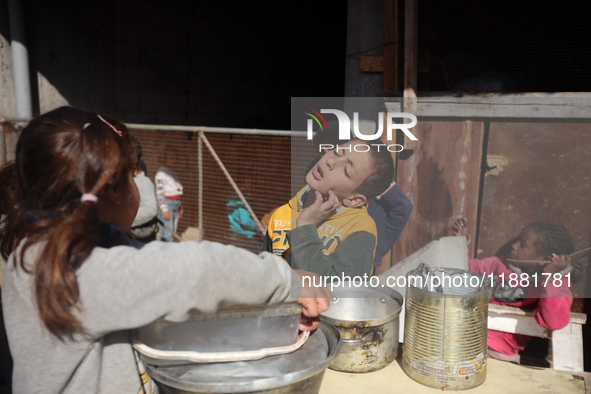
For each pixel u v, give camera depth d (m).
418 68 2.63
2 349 2.91
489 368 1.33
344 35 7.81
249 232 4.02
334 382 1.25
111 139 0.85
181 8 5.69
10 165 0.92
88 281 0.75
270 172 4.03
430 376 1.22
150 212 2.92
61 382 0.83
